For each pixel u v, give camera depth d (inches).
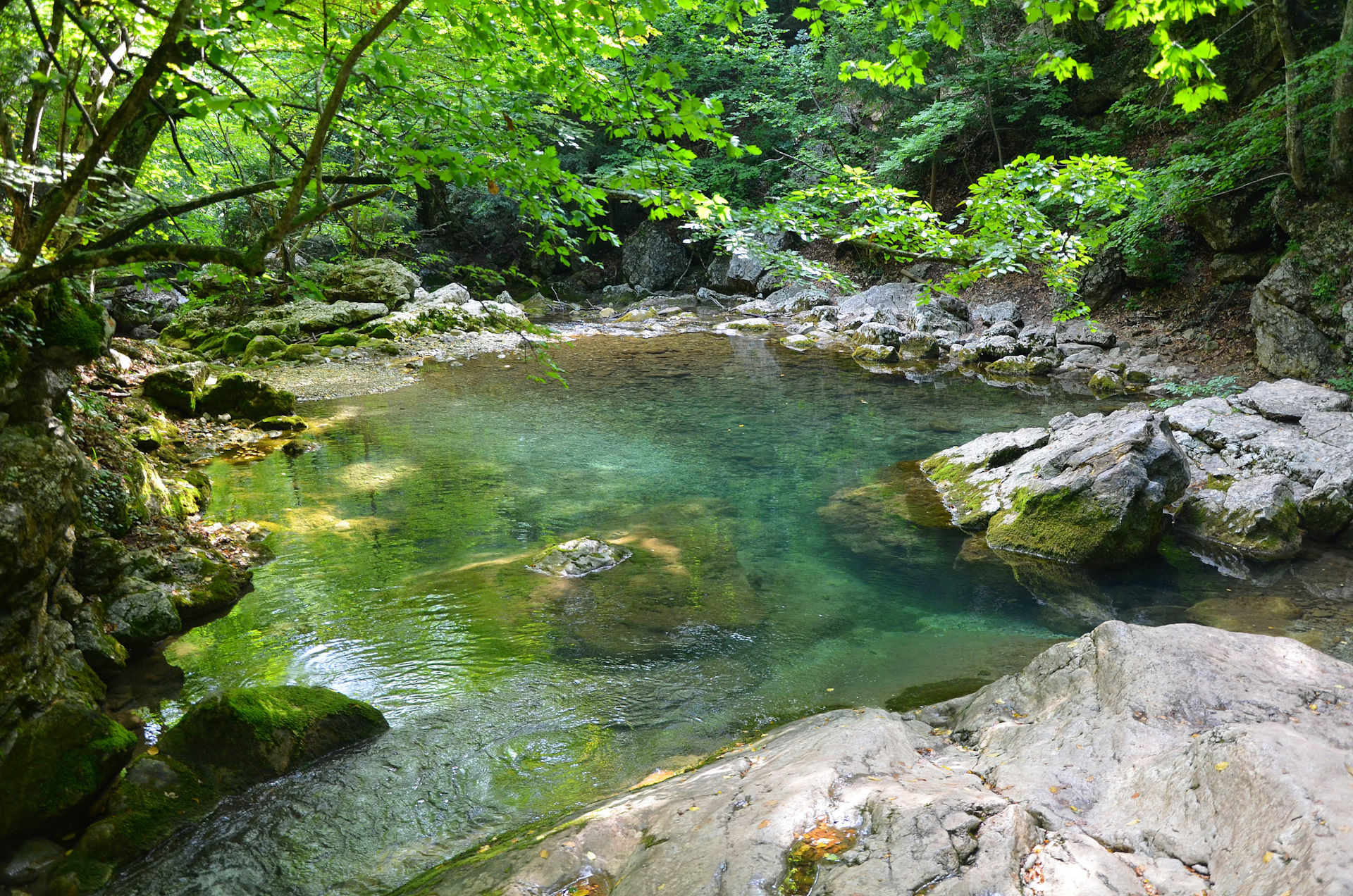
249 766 179.0
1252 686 158.1
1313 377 552.4
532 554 310.5
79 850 154.4
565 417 532.7
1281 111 593.3
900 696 216.4
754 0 233.3
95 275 224.7
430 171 190.9
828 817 129.9
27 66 177.0
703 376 673.0
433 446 460.1
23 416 187.6
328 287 891.4
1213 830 118.0
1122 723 150.5
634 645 243.8
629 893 121.9
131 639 233.8
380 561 303.4
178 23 141.8
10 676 172.6
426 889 136.8
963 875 110.9
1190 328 685.9
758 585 290.5
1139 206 627.8
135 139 307.4
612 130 215.2
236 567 288.5
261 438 460.8
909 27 193.8
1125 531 311.4
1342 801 110.3
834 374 684.1
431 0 185.6
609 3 194.7
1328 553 326.0
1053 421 403.2
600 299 1208.8
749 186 1175.6
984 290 902.4
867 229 237.6
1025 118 940.0
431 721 203.3
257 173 706.8
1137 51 819.4
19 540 174.7
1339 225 555.5
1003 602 281.7
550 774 182.2
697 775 163.0
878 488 400.5
